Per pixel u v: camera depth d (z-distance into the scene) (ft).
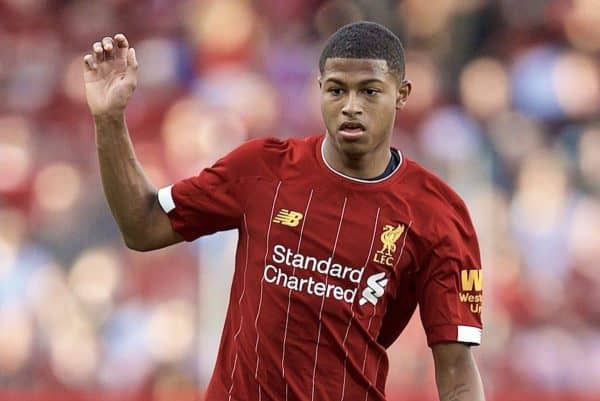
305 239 55.83
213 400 56.70
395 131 143.54
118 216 57.26
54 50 161.89
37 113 148.87
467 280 57.41
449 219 57.16
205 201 57.11
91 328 111.65
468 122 147.84
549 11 165.58
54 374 111.45
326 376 55.77
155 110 144.56
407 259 56.54
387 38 55.52
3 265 115.03
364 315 55.93
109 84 56.59
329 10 163.12
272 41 158.71
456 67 161.07
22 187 121.80
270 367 55.67
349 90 54.85
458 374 57.77
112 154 56.59
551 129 150.61
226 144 134.31
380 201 56.39
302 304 55.52
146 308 109.70
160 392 108.37
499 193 119.14
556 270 120.16
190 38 159.63
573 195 126.93
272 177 56.80
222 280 107.76
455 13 164.14
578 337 117.08
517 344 114.21
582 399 115.24
